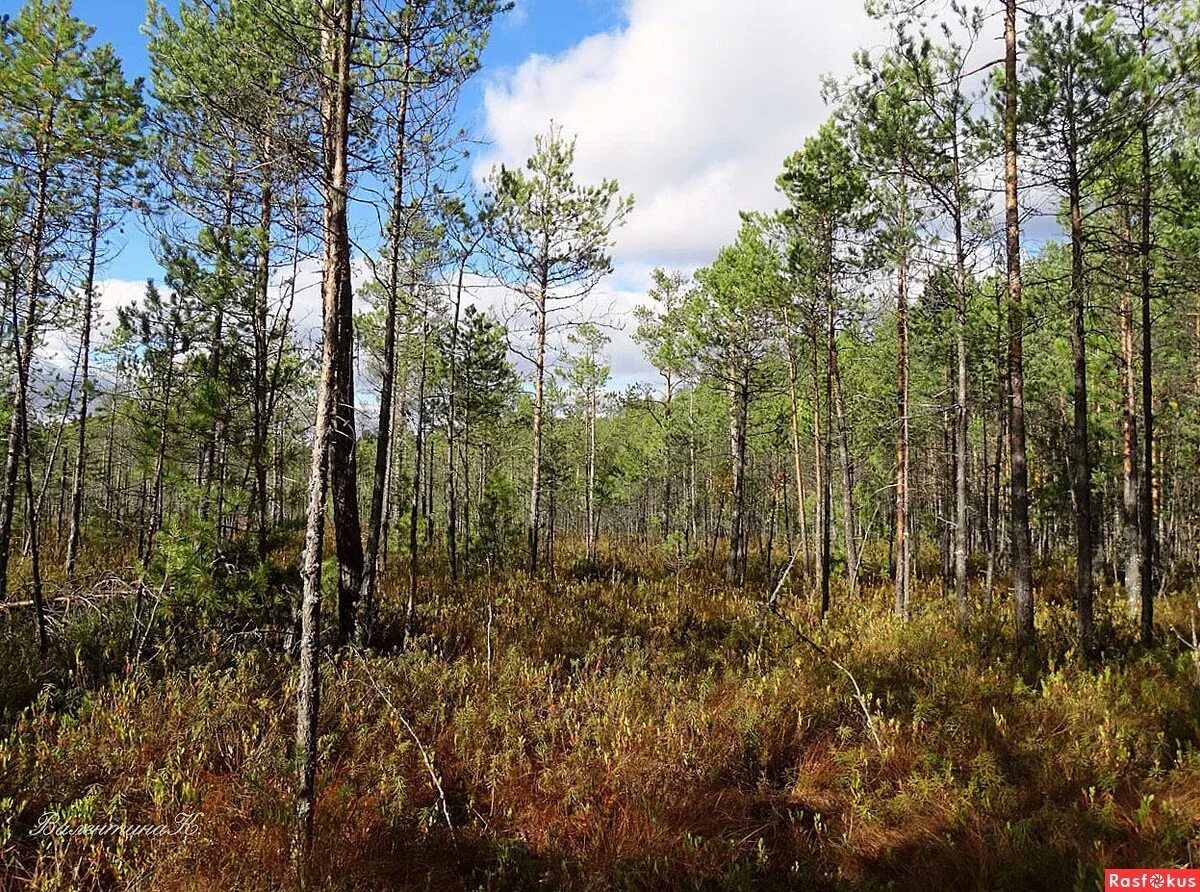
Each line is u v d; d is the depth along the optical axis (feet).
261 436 30.96
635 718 21.86
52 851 13.99
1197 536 65.51
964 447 38.96
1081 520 29.91
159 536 25.93
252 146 16.87
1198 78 25.50
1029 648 28.30
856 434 59.62
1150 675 25.48
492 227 40.68
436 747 19.98
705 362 58.34
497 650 29.50
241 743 18.71
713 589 54.70
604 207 48.16
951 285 35.83
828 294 43.16
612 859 15.85
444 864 15.65
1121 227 34.42
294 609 26.58
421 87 19.53
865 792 18.45
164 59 25.32
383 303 42.83
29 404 41.91
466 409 58.80
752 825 17.65
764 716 21.97
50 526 66.95
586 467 92.02
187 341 37.42
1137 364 46.39
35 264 27.68
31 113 26.11
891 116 31.17
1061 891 13.94
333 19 15.44
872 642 31.96
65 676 22.26
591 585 53.78
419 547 64.69
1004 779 18.01
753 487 81.25
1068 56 26.58
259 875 13.94
